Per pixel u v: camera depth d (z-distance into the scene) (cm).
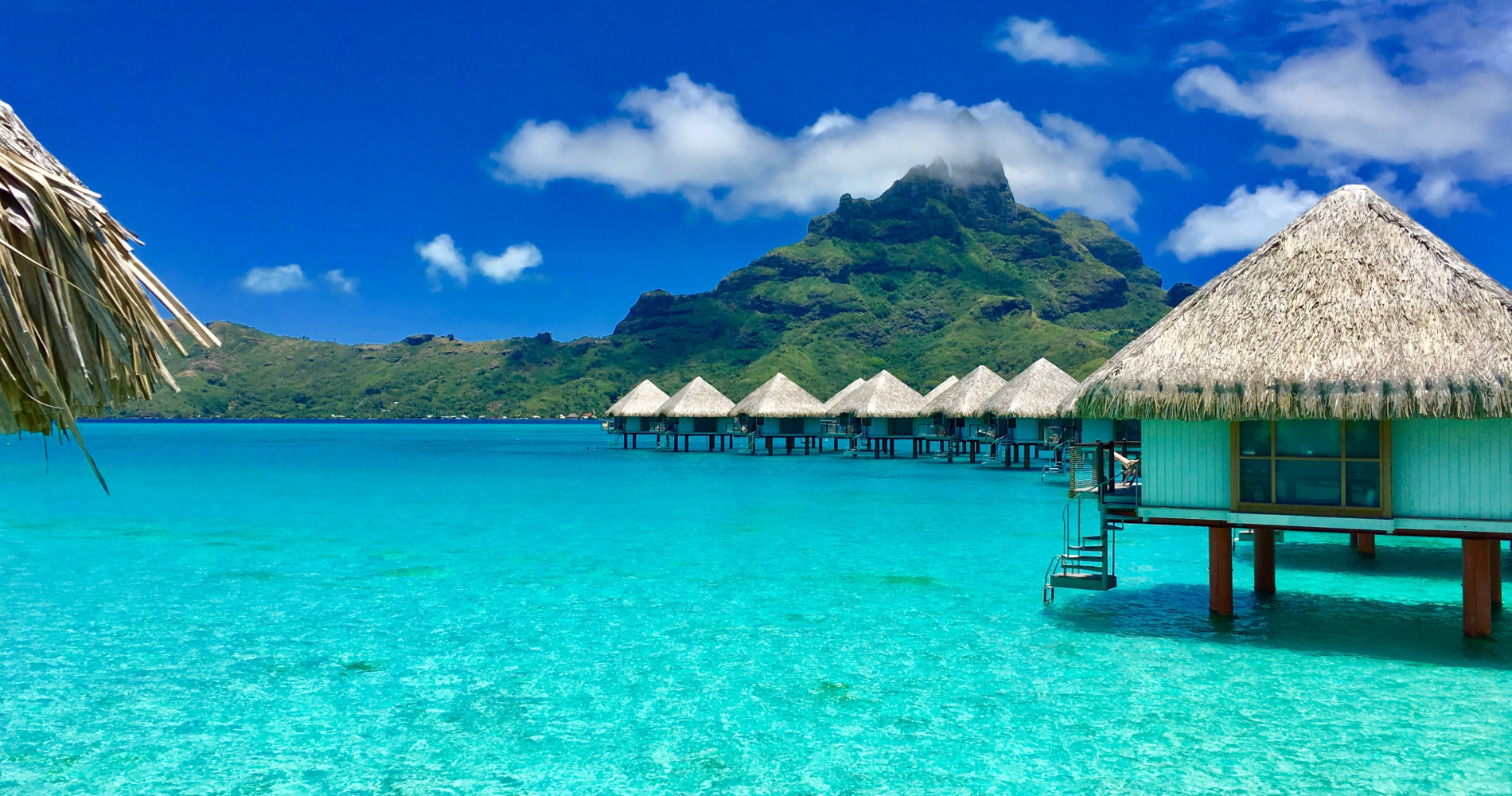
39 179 350
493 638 1086
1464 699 845
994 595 1319
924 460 4972
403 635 1097
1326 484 975
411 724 802
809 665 973
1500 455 919
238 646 1047
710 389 5862
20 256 337
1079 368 15025
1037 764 711
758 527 2114
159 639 1076
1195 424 1045
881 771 702
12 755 730
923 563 1608
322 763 717
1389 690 873
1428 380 887
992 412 4134
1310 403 923
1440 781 670
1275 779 678
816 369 18712
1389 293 962
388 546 1812
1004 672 943
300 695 876
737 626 1138
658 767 711
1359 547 1614
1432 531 941
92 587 1387
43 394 351
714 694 880
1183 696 862
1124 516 1123
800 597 1312
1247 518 1008
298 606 1257
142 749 743
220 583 1414
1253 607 1231
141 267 409
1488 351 884
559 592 1349
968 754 732
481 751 743
